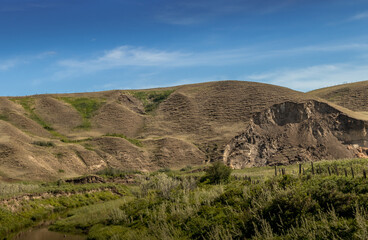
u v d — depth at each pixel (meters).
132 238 16.42
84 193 35.50
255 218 13.97
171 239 14.88
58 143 74.31
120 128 102.50
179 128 98.94
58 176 52.06
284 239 11.81
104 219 21.80
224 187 22.52
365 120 79.44
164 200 21.23
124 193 39.50
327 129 80.19
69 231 21.47
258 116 87.50
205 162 73.56
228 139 81.44
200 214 16.73
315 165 37.56
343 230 11.09
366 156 72.75
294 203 13.56
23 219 25.00
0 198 26.39
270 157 74.69
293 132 80.75
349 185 14.65
